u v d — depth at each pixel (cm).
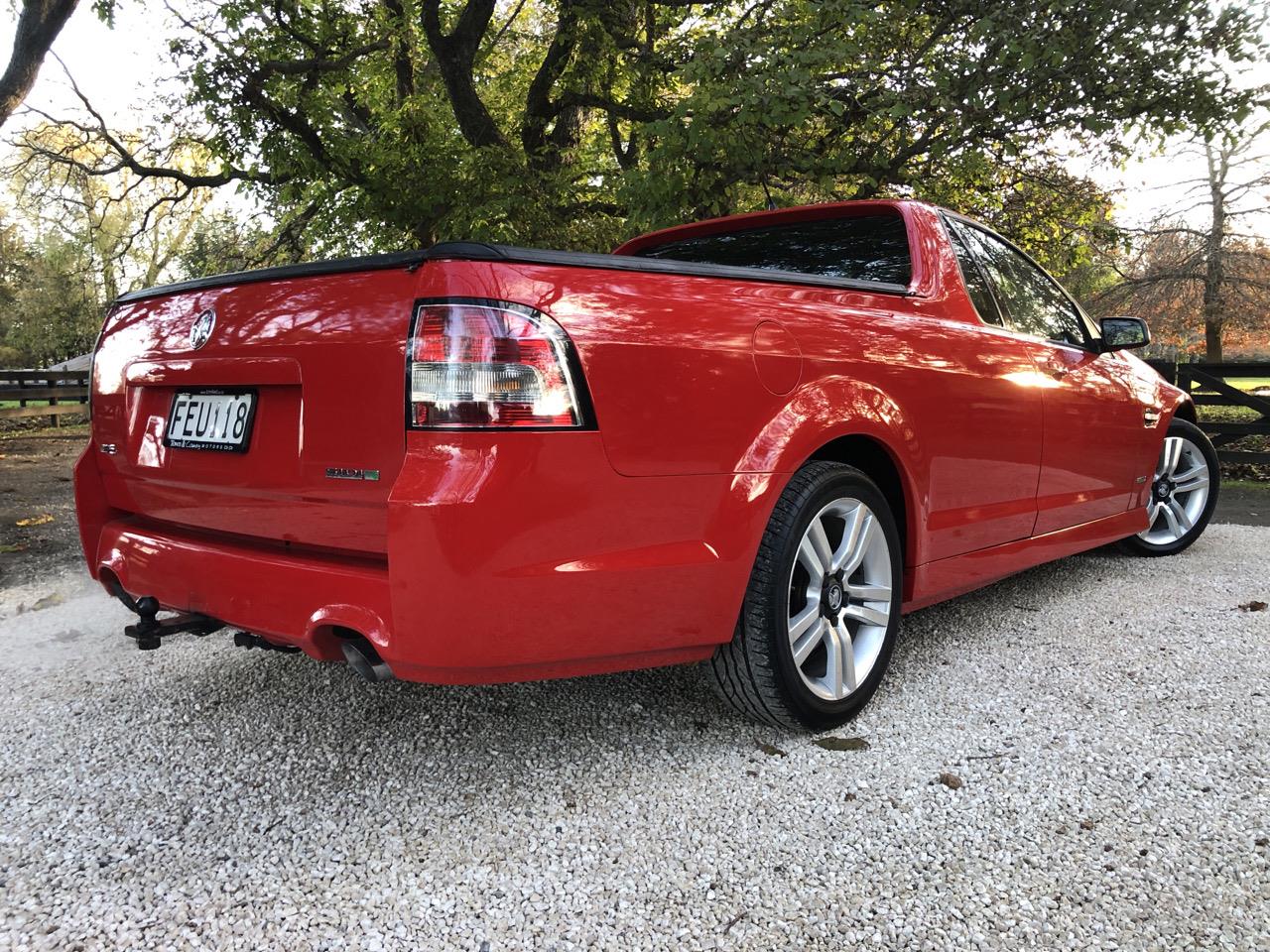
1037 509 324
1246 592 372
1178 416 463
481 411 173
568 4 965
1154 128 675
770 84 618
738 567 208
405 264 183
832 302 246
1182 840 181
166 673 294
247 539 217
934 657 295
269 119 993
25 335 3738
